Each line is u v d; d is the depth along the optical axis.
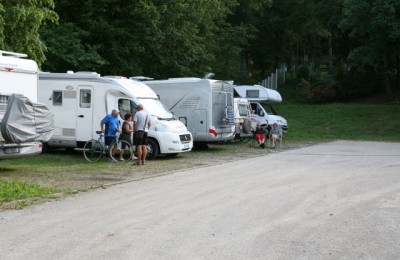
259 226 7.53
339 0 40.91
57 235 7.03
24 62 14.12
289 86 46.66
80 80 18.23
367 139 28.20
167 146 17.42
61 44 22.23
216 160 17.34
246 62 49.28
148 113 17.34
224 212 8.52
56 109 18.53
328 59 52.41
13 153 13.02
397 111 34.16
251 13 42.84
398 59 38.78
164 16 25.61
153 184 11.67
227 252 6.22
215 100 20.62
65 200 9.64
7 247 6.44
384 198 9.75
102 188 11.04
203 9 27.88
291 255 6.09
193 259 5.95
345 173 13.59
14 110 12.81
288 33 47.41
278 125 24.50
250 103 28.02
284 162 16.62
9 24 16.06
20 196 9.80
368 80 40.62
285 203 9.27
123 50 24.73
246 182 11.97
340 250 6.30
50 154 18.69
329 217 8.11
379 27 31.80
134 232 7.20
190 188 11.09
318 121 33.53
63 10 24.17
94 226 7.55
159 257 6.02
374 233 7.11
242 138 25.33
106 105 17.91
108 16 25.06
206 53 29.25
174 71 26.81
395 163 16.25
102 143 16.66
